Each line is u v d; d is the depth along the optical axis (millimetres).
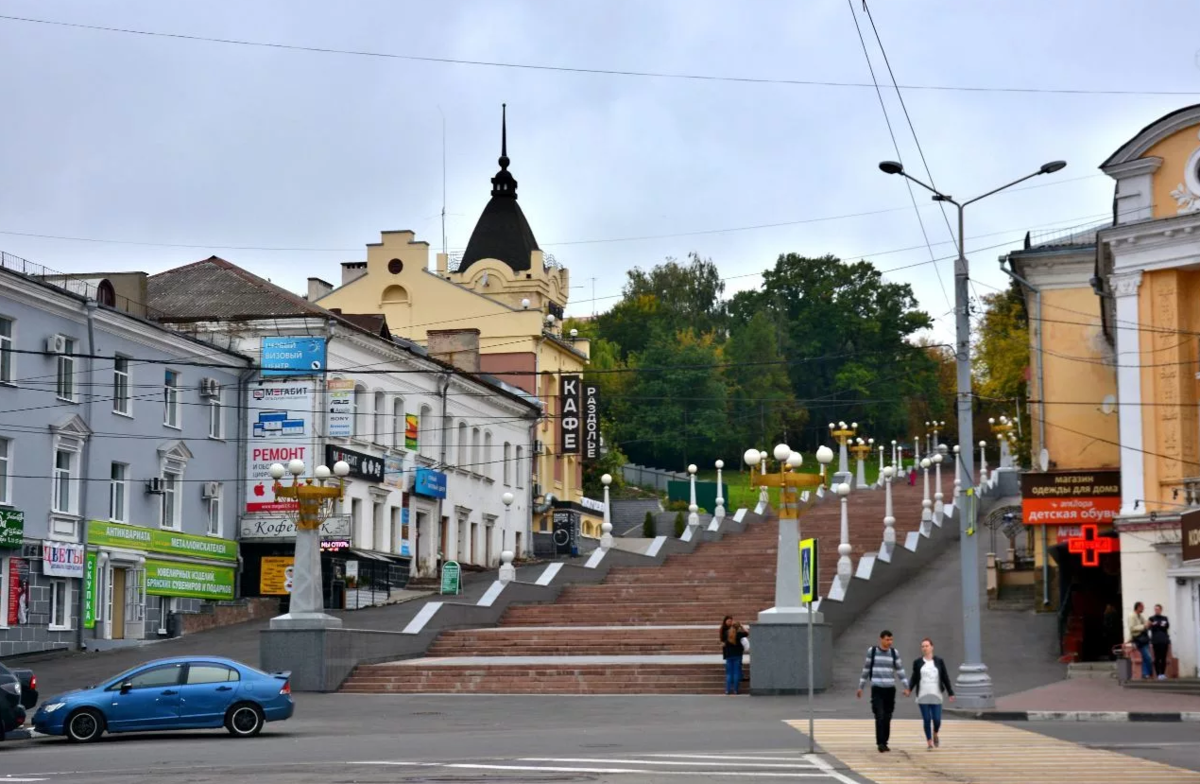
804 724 28328
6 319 42219
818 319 129125
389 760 21219
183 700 26344
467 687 37938
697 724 28719
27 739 26625
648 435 115812
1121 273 39719
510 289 88062
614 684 37500
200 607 50531
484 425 68500
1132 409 39344
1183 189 39094
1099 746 23484
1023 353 81438
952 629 44062
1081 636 41031
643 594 50500
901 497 79625
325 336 53594
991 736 25438
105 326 46344
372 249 81375
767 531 69250
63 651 43625
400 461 59031
